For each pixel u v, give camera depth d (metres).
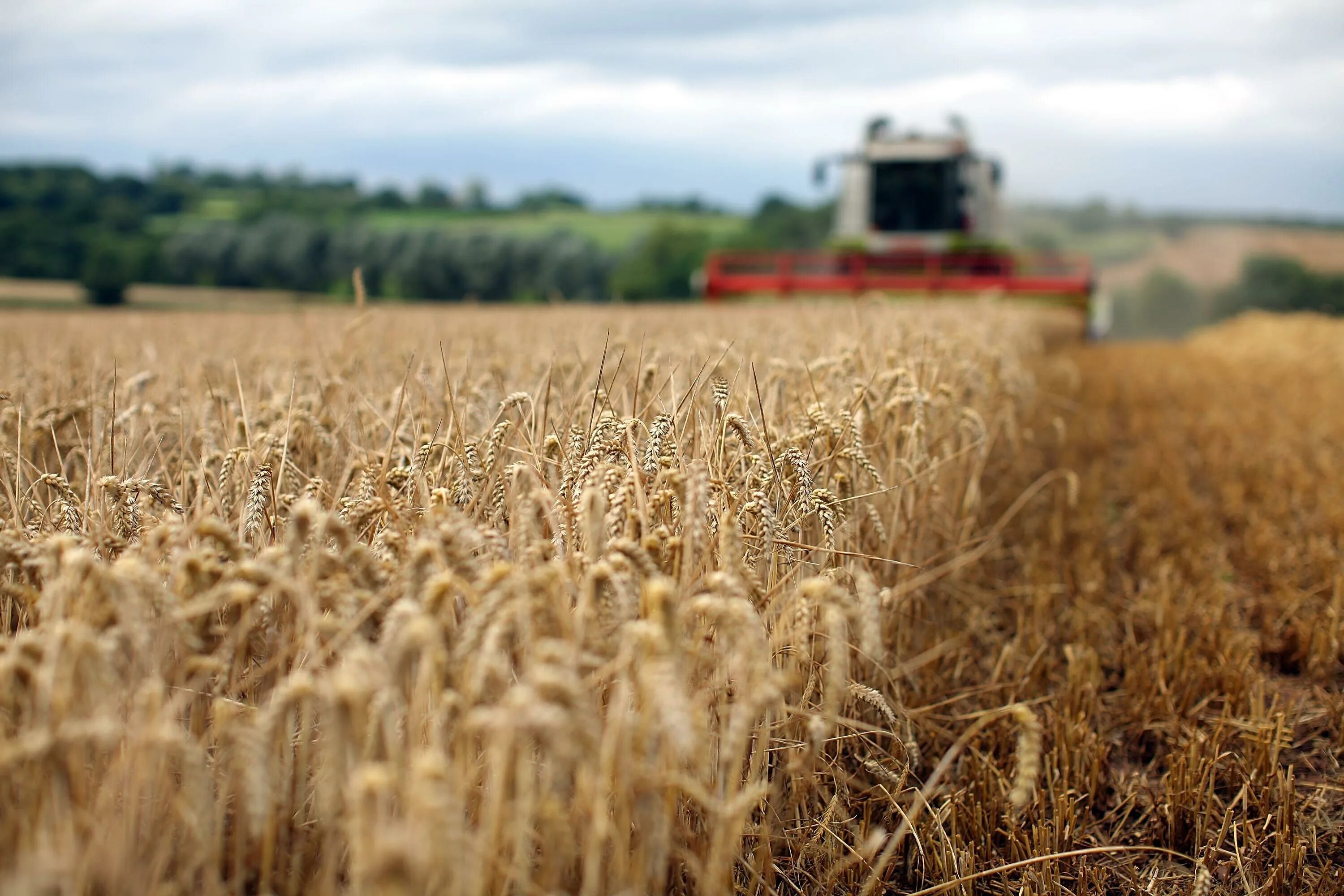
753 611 1.79
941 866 2.67
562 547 2.15
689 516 1.98
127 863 1.50
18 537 2.19
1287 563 5.20
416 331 7.33
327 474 3.12
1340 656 4.27
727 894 1.97
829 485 2.94
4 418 3.25
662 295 53.53
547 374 2.78
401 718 1.76
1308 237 65.50
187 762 1.47
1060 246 68.12
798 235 63.38
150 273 57.59
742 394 3.35
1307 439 8.59
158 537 1.85
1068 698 3.60
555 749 1.34
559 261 55.03
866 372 3.80
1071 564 5.10
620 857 1.68
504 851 1.74
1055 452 7.80
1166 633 4.12
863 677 3.04
